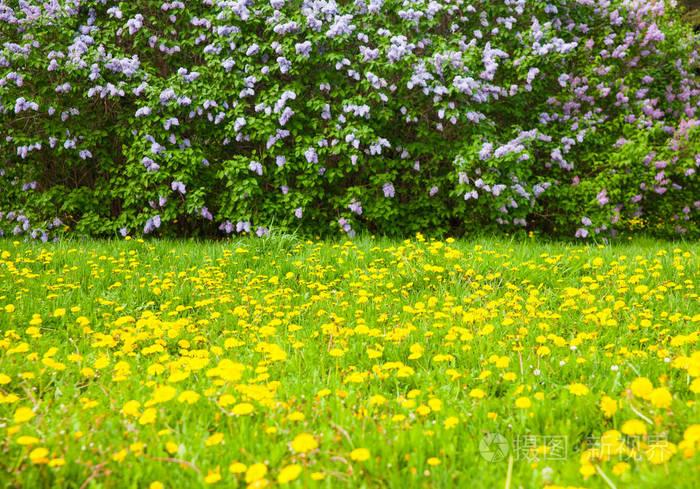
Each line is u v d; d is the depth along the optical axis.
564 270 5.36
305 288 5.05
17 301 4.44
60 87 7.20
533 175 8.51
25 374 2.67
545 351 3.08
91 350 3.57
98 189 7.70
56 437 2.14
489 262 5.53
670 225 8.95
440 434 2.20
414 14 7.52
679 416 2.17
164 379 2.91
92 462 2.01
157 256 6.01
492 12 8.20
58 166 8.02
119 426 2.33
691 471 1.67
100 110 7.86
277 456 2.05
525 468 1.99
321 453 2.06
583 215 7.83
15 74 7.10
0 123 7.58
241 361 3.23
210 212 8.01
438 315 3.81
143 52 7.91
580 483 1.82
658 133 8.72
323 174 7.46
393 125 7.91
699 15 13.92
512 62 8.06
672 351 3.19
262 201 7.52
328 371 3.17
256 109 7.30
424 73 7.29
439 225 7.89
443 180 7.63
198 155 7.53
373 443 2.13
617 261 5.51
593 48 9.34
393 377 3.00
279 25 7.21
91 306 4.49
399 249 5.80
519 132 8.01
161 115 7.64
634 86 9.11
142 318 3.97
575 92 8.70
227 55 7.59
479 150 7.21
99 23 7.88
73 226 8.01
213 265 5.67
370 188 7.75
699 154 7.98
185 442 2.18
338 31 7.17
